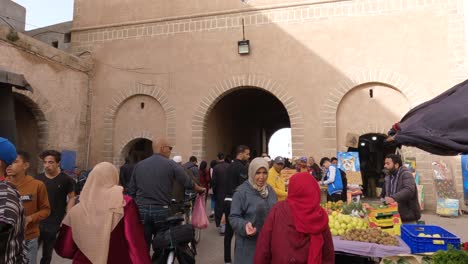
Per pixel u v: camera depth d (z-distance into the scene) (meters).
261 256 2.69
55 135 11.55
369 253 3.55
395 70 10.71
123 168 8.94
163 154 4.62
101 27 13.50
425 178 10.30
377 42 10.96
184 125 12.21
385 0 11.02
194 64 12.42
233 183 5.73
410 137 2.85
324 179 8.40
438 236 3.72
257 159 3.51
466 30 10.11
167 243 3.93
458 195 9.95
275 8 11.91
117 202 2.71
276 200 3.54
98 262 2.51
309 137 11.12
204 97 12.17
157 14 13.00
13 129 4.84
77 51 13.69
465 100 2.82
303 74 11.45
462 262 3.01
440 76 10.35
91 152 12.95
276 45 11.77
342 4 11.36
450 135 2.68
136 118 12.92
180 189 5.46
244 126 19.20
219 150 14.24
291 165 10.91
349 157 10.70
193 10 12.66
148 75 12.80
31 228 3.64
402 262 3.37
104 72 13.29
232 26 12.24
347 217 4.14
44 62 11.21
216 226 8.02
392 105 10.85
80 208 2.70
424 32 10.62
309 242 2.57
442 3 10.59
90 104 13.22
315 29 11.51
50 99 11.39
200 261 5.78
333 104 11.09
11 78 4.65
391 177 5.14
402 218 4.81
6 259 2.12
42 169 10.98
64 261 5.73
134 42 13.12
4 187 2.24
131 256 2.66
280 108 20.84
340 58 11.21
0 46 9.66
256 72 11.81
